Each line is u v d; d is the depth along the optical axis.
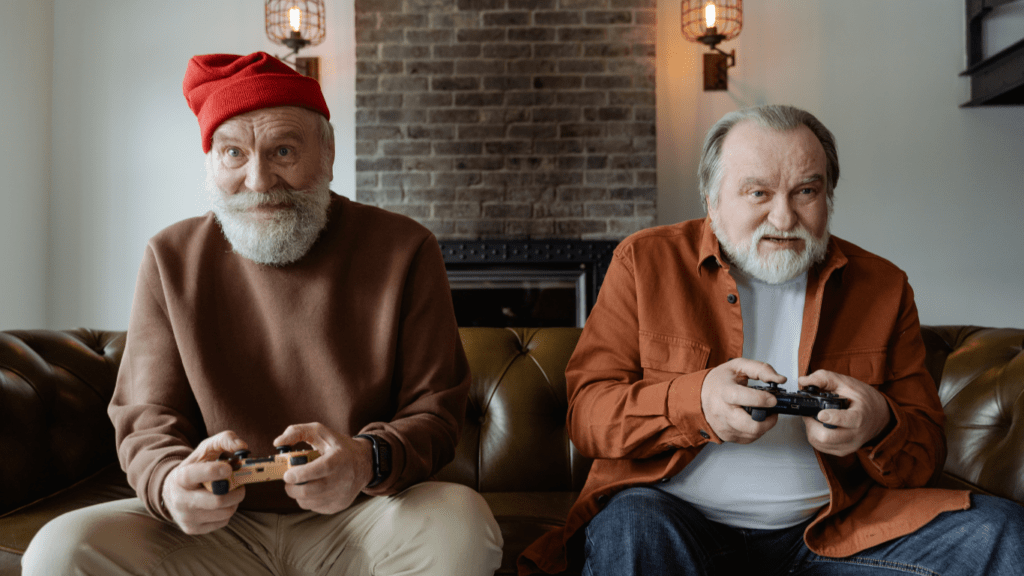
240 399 1.07
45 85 3.41
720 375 0.96
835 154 1.15
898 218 3.44
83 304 3.47
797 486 1.04
